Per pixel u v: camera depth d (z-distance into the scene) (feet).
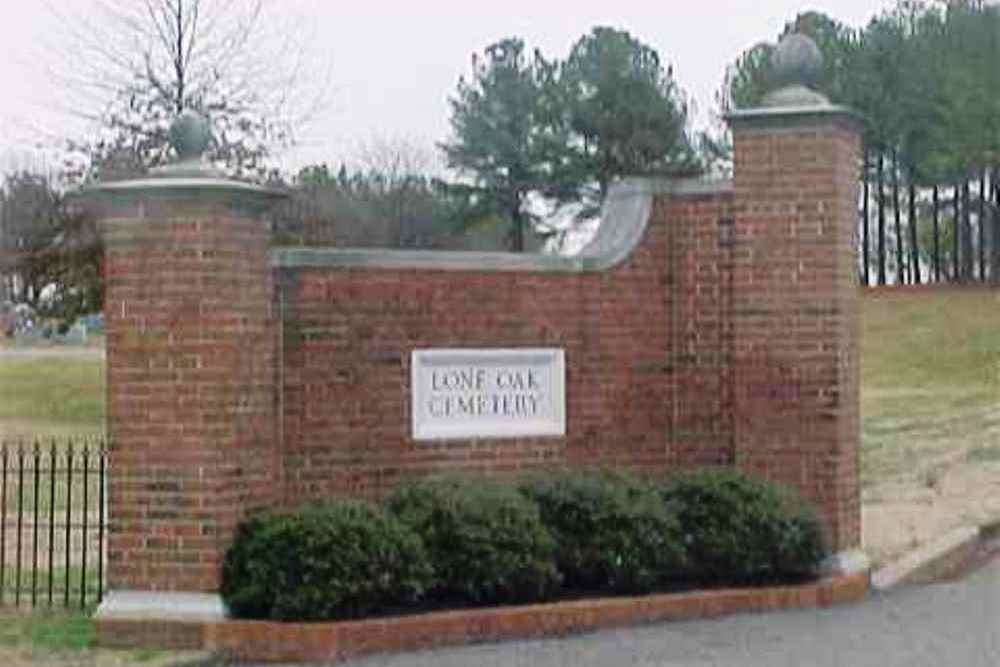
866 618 45.06
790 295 49.03
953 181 184.44
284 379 44.60
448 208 165.07
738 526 46.52
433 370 47.01
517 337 48.47
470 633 41.78
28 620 44.01
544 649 40.73
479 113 165.27
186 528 41.16
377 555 40.98
